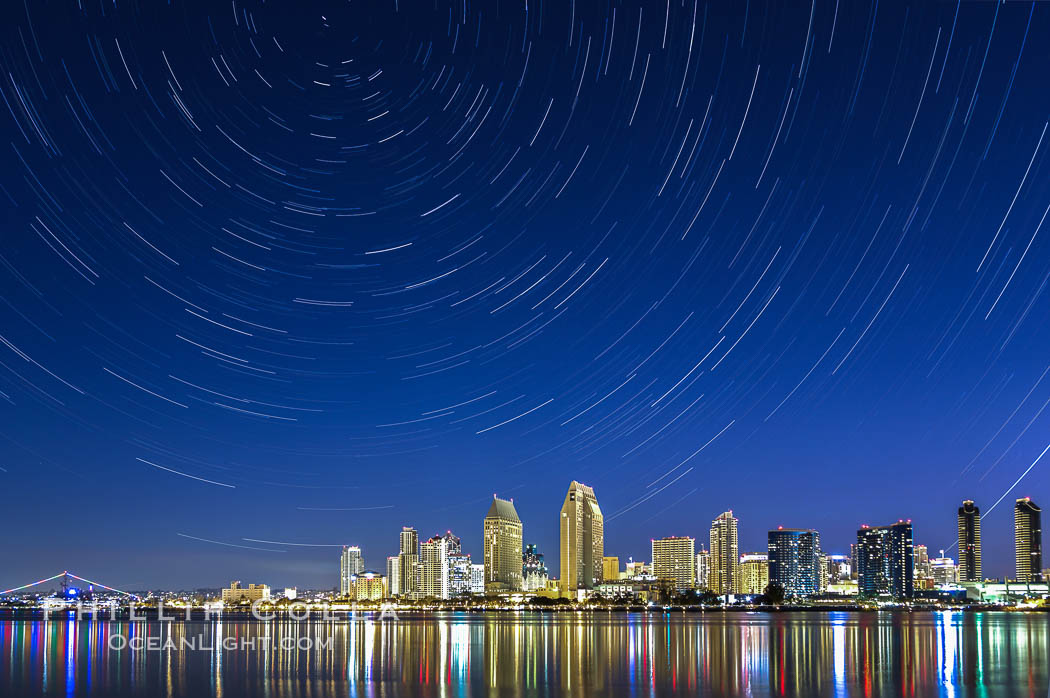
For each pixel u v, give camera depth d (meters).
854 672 109.69
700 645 165.62
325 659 133.50
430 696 88.00
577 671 112.31
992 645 163.88
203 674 110.56
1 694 92.00
